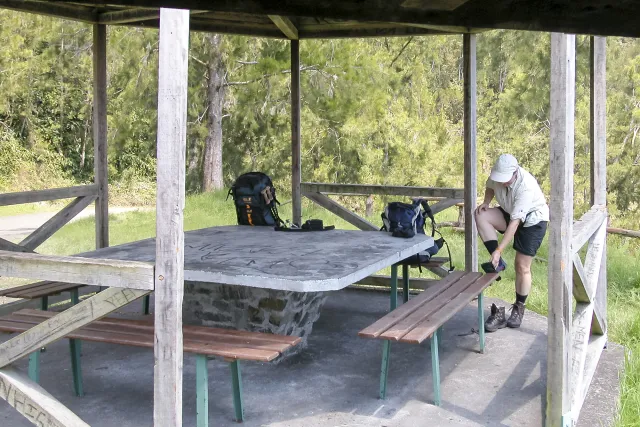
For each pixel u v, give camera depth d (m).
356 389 3.80
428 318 3.53
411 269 7.82
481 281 4.48
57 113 20.66
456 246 9.09
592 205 4.58
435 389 3.57
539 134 14.00
